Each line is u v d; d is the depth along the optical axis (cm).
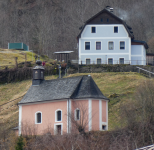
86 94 18812
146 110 18275
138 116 18362
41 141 17362
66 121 18512
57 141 16750
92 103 18500
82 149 16012
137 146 15900
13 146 17650
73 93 19100
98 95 18925
